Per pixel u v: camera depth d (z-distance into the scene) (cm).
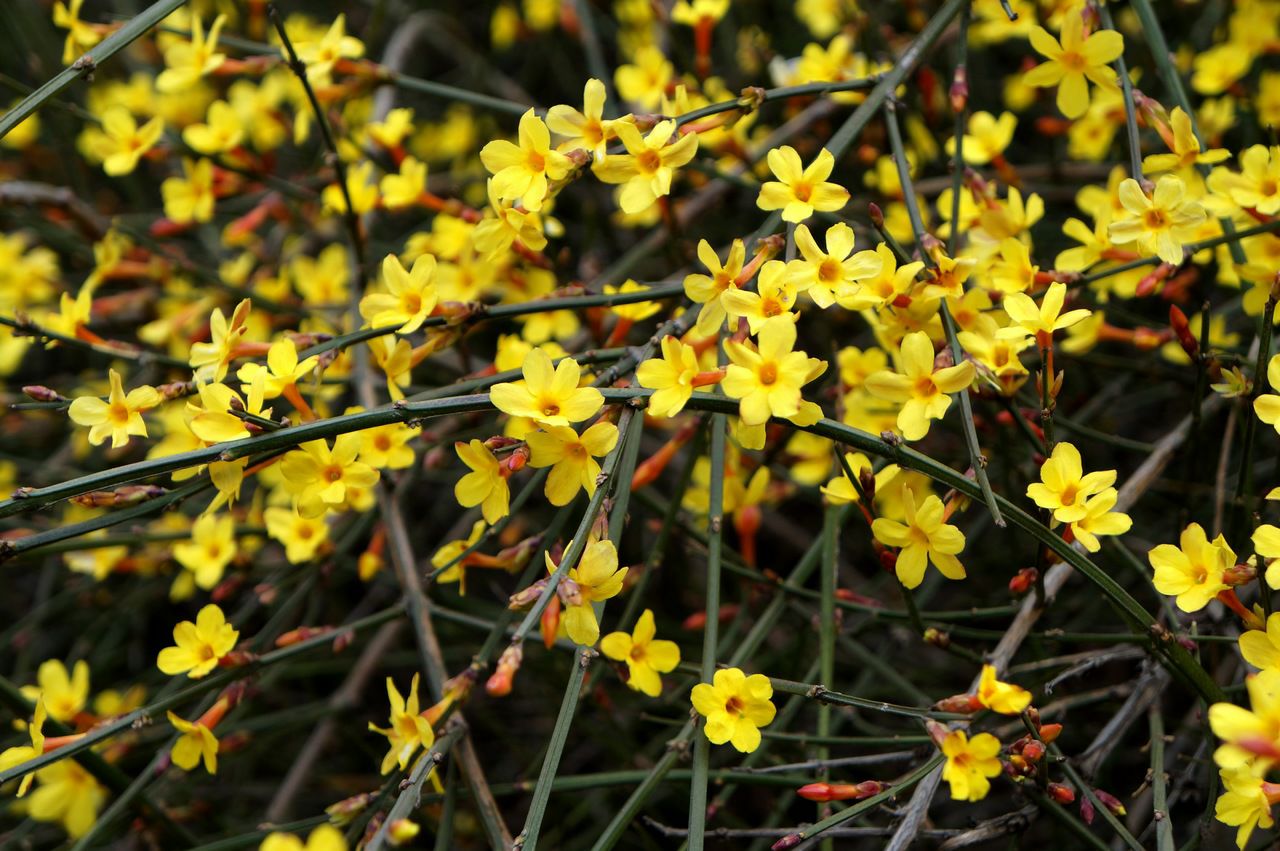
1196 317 116
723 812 124
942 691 124
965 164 118
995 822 106
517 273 115
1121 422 131
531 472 131
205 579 116
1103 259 111
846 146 109
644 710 124
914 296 105
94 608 135
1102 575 104
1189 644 106
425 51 170
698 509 116
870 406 113
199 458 103
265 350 108
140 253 126
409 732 107
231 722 124
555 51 156
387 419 104
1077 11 108
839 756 122
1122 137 123
